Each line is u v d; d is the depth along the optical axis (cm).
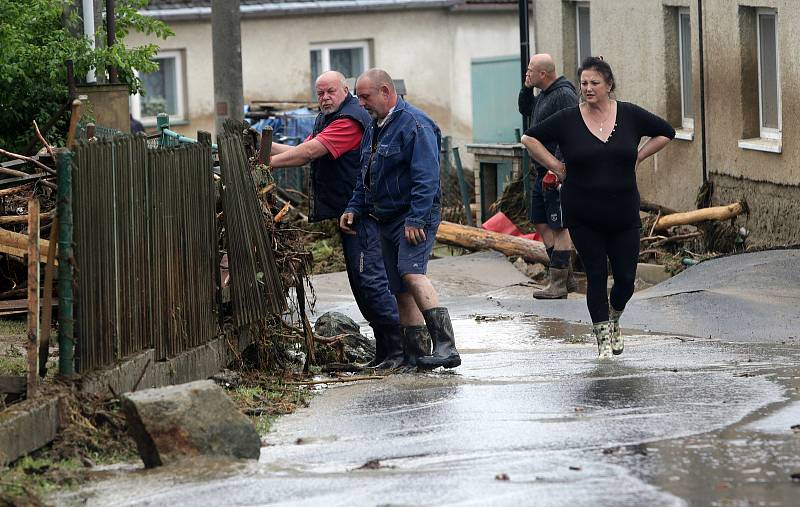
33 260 1265
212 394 1221
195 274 1609
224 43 3055
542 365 1775
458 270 2984
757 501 998
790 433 1234
